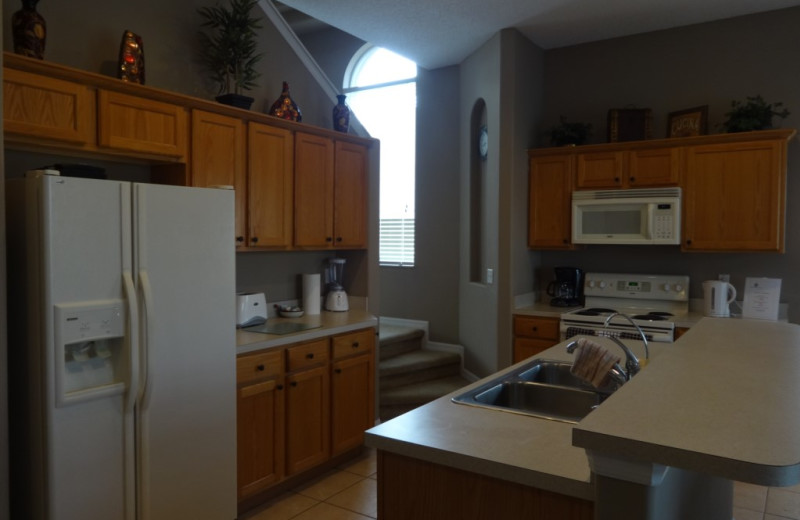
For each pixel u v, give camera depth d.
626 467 1.11
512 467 1.34
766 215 3.79
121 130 2.55
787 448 0.99
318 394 3.34
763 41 4.06
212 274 2.63
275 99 3.74
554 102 4.88
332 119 4.14
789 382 1.45
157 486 2.41
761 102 3.88
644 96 4.50
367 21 4.20
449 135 5.41
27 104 2.23
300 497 3.18
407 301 5.70
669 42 4.39
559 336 4.16
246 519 2.92
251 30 3.35
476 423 1.66
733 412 1.20
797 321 3.96
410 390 4.65
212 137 2.97
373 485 3.35
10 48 2.45
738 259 4.17
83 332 2.12
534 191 4.59
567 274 4.59
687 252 4.26
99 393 2.19
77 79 2.39
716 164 3.93
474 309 4.97
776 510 3.00
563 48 4.82
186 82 3.17
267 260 3.75
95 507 2.20
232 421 2.74
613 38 4.59
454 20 4.18
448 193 5.42
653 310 4.32
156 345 2.38
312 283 3.88
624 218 4.20
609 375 1.74
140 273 2.32
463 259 5.25
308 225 3.58
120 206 2.26
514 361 4.39
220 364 2.67
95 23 2.75
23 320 2.12
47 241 2.04
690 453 0.98
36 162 2.59
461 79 5.27
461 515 1.45
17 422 2.17
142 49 2.77
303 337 3.22
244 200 3.17
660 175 4.11
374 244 4.15
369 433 1.57
